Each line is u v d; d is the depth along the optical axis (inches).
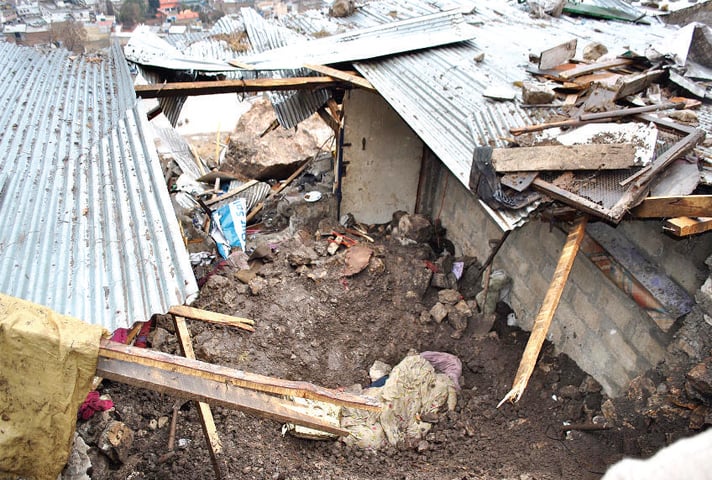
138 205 161.8
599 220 200.8
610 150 192.9
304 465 214.1
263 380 128.5
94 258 142.1
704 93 242.5
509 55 320.5
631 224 222.1
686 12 410.6
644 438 201.5
